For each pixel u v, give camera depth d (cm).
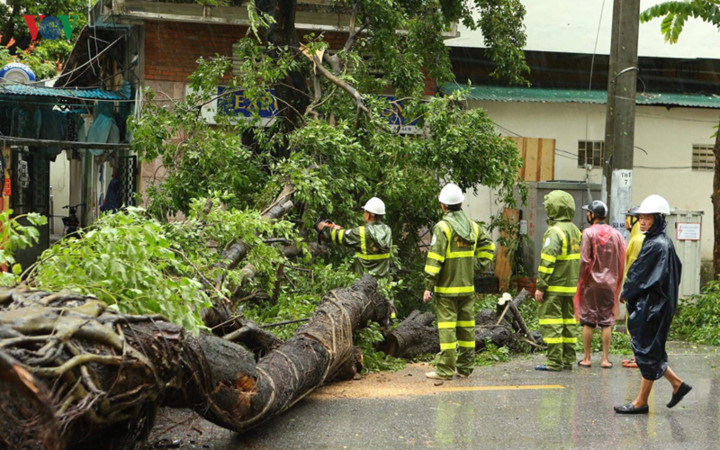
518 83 1830
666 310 633
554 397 707
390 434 571
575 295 877
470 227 802
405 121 1184
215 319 640
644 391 642
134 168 1570
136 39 1574
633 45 1171
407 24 1355
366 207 926
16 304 377
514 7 1579
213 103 1452
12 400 327
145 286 468
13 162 1883
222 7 1484
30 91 1505
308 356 636
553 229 852
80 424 364
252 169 1053
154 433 559
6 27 2470
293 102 1150
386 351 891
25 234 490
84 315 374
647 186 1814
